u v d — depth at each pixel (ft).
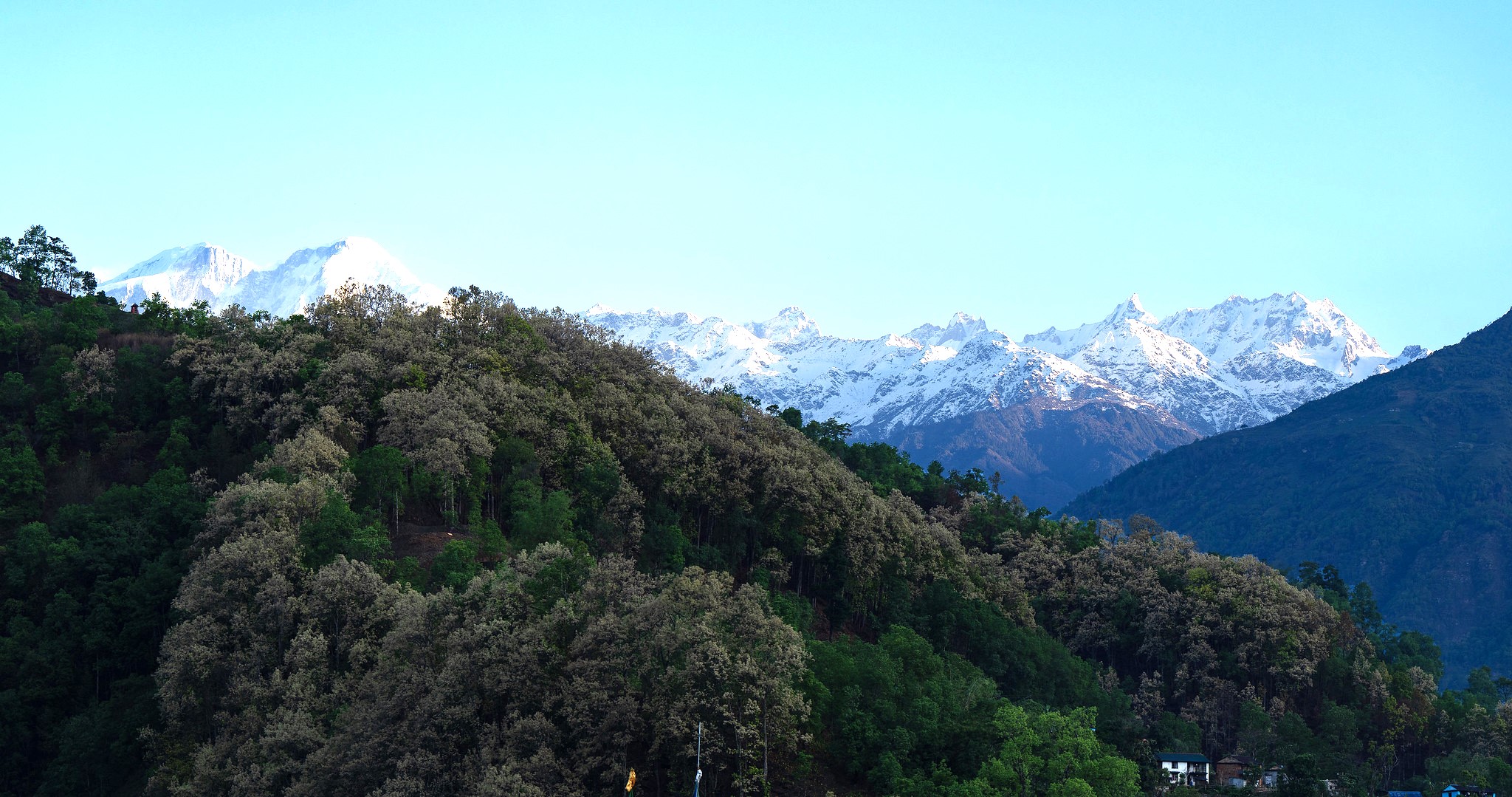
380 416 529.04
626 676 371.35
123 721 422.00
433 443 485.56
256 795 358.23
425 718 352.28
